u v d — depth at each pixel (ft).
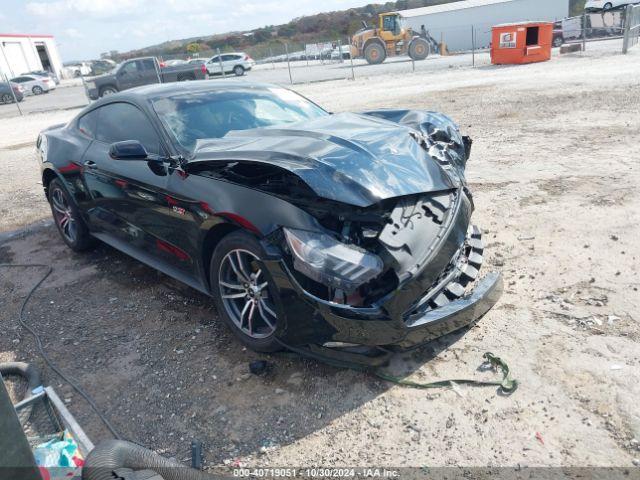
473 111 32.48
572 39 87.56
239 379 9.54
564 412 7.87
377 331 8.33
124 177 12.45
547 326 9.89
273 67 115.14
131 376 9.98
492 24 107.76
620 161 18.85
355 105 40.68
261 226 8.96
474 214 15.49
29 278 15.07
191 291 13.17
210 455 7.94
